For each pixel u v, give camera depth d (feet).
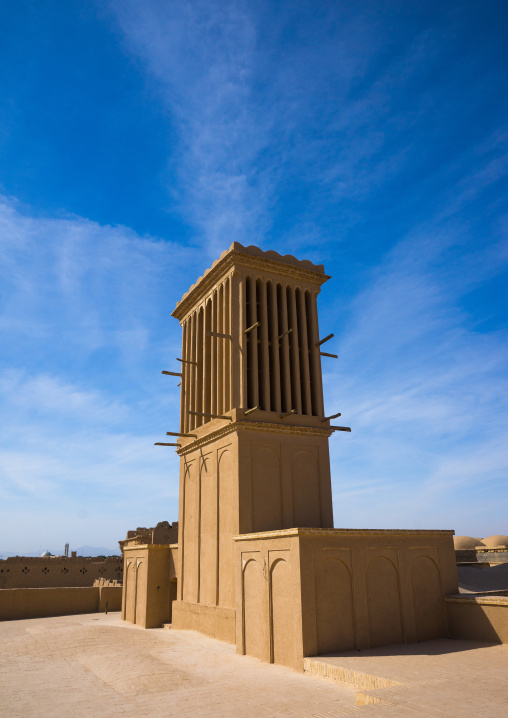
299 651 40.83
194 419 75.36
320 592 42.93
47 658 48.93
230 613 56.44
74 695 34.81
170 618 77.05
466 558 93.40
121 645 53.21
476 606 46.60
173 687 36.35
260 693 33.42
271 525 60.44
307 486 64.69
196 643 55.67
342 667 35.86
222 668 42.70
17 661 47.75
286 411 67.56
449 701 24.81
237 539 52.03
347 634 43.11
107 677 40.09
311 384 71.67
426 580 49.55
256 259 70.28
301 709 29.35
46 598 96.48
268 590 45.96
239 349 66.33
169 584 78.43
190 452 73.61
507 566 72.74
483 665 35.12
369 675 33.24
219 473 64.95
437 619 48.85
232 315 68.23
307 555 42.98
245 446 61.72
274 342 69.21
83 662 46.37
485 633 45.42
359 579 45.11
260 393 67.21
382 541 47.52
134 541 126.82
